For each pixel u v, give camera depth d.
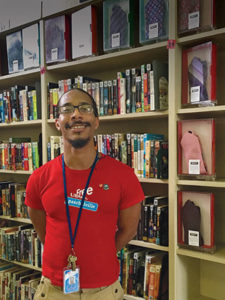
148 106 1.87
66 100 1.32
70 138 1.28
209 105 1.74
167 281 1.89
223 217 1.97
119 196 1.32
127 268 1.99
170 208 1.78
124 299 2.01
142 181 1.92
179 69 1.78
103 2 2.02
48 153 2.34
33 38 2.38
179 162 1.78
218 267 2.02
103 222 1.29
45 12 2.28
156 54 1.94
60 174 1.34
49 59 2.29
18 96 2.57
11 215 2.60
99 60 2.07
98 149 2.13
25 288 2.47
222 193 1.97
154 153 1.87
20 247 2.54
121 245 1.48
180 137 1.78
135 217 1.40
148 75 1.86
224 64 1.93
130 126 2.32
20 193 2.57
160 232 1.84
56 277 1.30
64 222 1.30
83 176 1.31
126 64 2.18
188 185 1.90
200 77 1.71
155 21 1.81
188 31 1.72
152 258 1.89
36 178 1.41
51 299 1.31
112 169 1.33
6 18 2.79
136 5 1.99
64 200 1.30
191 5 1.69
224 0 1.86
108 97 2.04
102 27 2.22
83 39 2.10
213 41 1.73
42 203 1.37
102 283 1.28
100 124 2.48
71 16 2.19
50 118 2.35
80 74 2.50
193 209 1.73
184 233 1.77
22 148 2.55
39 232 1.60
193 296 2.00
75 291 1.25
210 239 1.71
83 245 1.27
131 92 1.95
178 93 1.78
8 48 2.57
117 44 1.96
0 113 2.71
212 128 1.69
